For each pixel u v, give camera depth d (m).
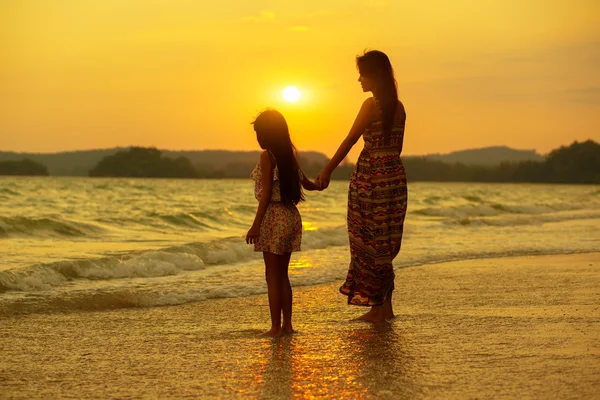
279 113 5.12
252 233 5.00
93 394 3.50
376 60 5.24
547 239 14.06
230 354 4.36
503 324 5.24
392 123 5.25
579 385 3.53
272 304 5.01
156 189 52.66
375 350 4.40
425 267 9.34
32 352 4.45
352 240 5.45
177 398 3.42
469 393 3.41
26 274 7.31
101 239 13.59
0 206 24.12
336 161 5.31
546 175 164.75
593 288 7.29
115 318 5.74
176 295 6.82
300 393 3.46
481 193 60.25
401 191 5.37
